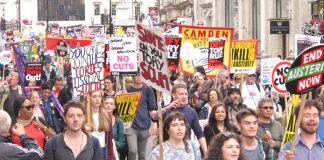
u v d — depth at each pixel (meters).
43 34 107.94
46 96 22.67
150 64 15.50
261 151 14.26
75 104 13.64
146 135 22.31
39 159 13.52
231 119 20.81
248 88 28.14
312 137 13.52
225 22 81.50
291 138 15.82
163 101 24.38
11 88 24.52
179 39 28.42
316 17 54.00
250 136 14.07
